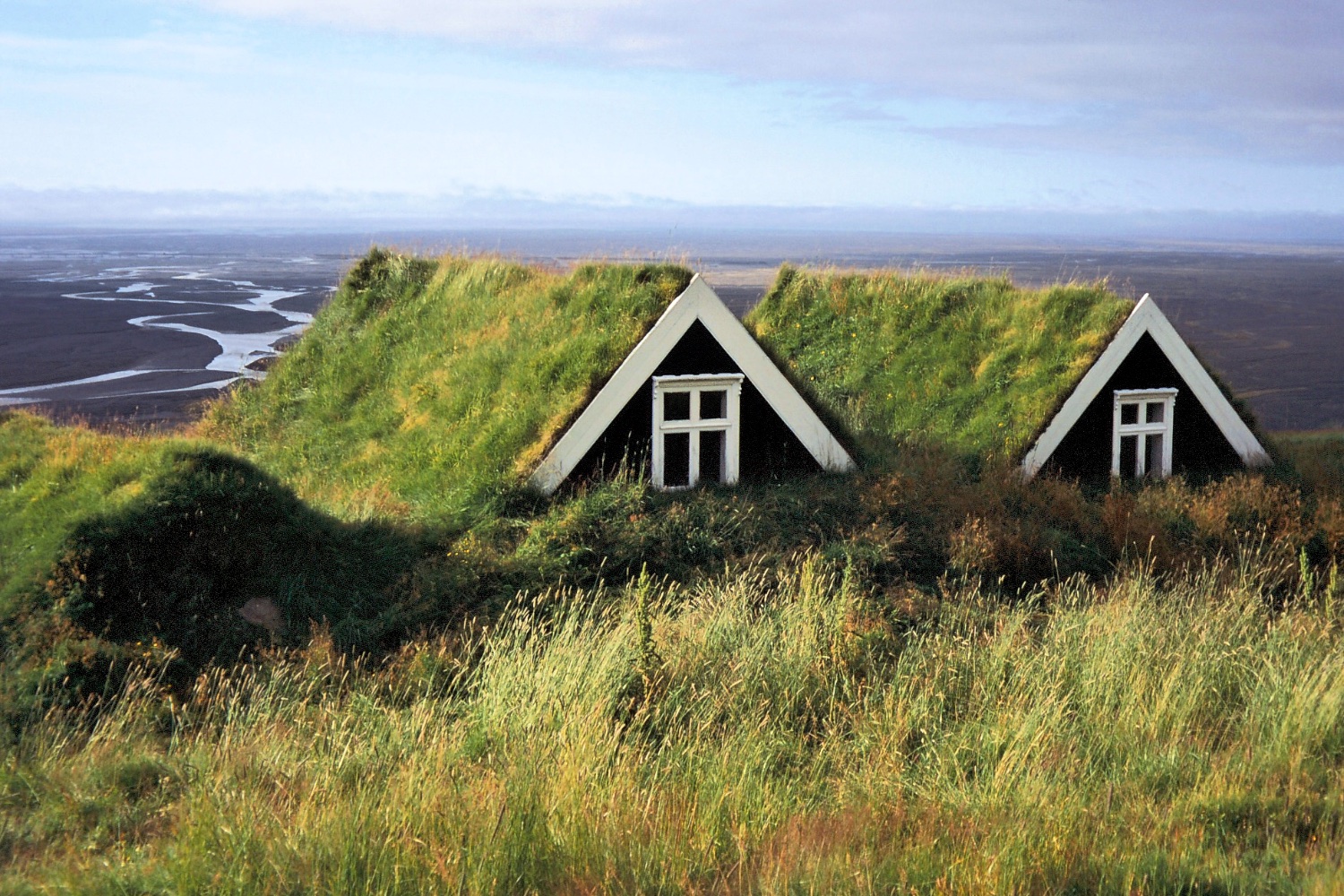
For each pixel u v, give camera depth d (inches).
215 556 402.0
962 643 378.9
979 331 724.0
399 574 437.1
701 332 537.3
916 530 507.2
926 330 757.9
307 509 439.8
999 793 262.5
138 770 278.4
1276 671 335.6
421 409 589.6
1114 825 243.9
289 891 203.5
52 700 328.8
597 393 512.1
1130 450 652.1
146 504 397.1
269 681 349.1
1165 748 295.6
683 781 271.0
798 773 290.8
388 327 693.3
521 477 497.0
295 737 303.0
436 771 256.2
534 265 667.4
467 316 654.5
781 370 554.3
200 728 322.0
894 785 277.6
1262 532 549.6
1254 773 274.2
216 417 701.3
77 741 308.2
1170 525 545.6
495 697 315.6
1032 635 394.6
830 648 368.2
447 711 326.3
